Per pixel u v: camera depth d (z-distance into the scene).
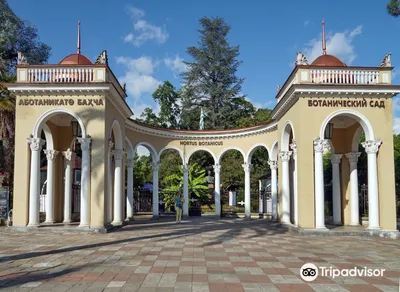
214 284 7.02
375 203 15.11
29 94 15.80
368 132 15.46
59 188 19.12
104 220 15.45
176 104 46.47
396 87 15.33
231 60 43.22
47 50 30.33
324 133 15.40
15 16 28.00
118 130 18.50
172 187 32.28
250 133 23.98
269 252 10.59
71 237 13.59
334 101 15.45
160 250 10.77
